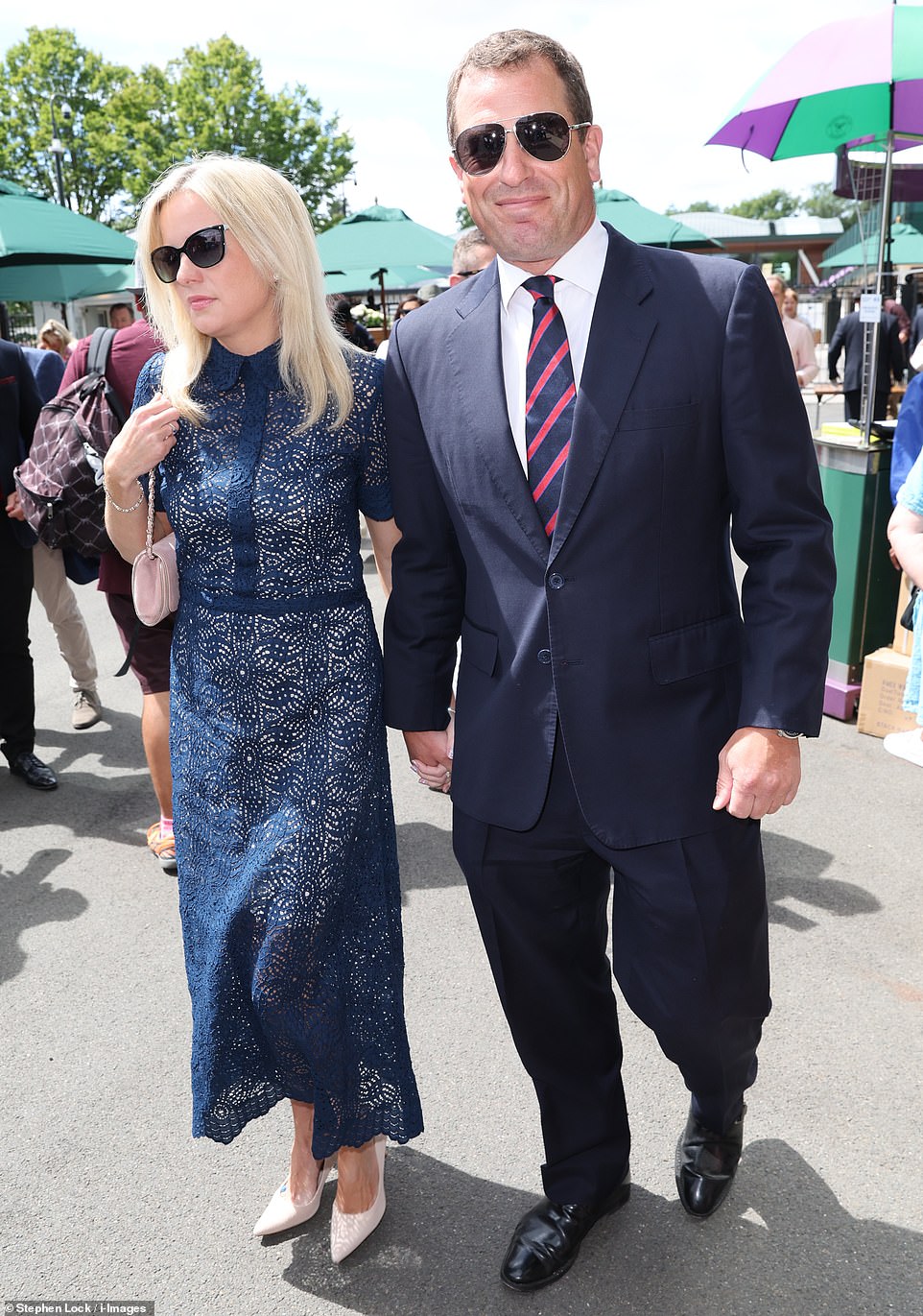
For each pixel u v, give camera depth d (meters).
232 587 1.89
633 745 1.73
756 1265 2.00
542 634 1.73
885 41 4.12
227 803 1.93
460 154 1.66
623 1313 1.91
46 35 36.69
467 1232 2.12
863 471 4.42
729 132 5.17
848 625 4.61
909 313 10.73
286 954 1.86
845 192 5.34
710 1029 1.85
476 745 1.83
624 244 1.70
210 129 36.03
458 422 1.74
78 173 37.22
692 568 1.72
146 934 3.30
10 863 3.80
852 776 4.15
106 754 4.75
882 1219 2.09
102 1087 2.59
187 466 1.89
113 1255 2.09
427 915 3.32
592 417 1.63
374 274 18.84
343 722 1.92
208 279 1.77
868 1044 2.61
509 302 1.73
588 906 1.95
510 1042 2.69
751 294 1.63
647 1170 2.24
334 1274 2.03
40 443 3.50
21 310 19.67
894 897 3.27
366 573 7.70
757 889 1.84
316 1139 1.98
